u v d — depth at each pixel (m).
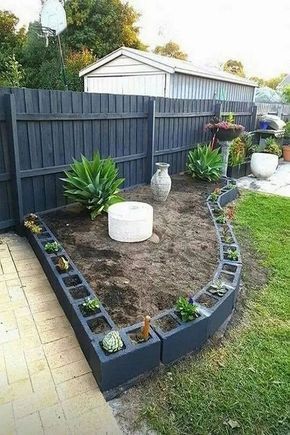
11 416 1.83
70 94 4.34
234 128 6.80
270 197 6.36
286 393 2.07
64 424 1.81
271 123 9.75
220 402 1.98
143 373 2.14
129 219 3.56
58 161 4.44
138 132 5.74
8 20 15.53
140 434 1.78
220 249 3.67
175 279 3.00
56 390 2.00
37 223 3.95
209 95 11.46
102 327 2.29
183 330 2.26
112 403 1.95
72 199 4.46
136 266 3.19
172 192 5.84
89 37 16.83
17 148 3.78
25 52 14.28
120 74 11.10
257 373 2.22
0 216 3.95
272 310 2.95
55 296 2.92
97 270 3.07
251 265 3.74
